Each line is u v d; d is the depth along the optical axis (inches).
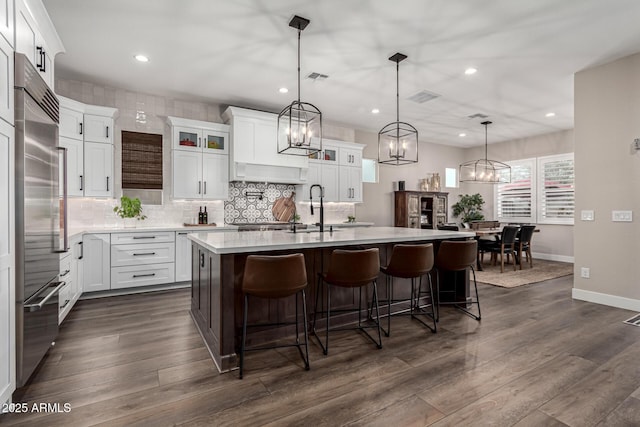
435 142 316.5
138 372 86.7
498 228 271.0
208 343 102.9
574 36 124.6
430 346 103.6
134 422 66.3
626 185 140.9
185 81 168.7
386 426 65.1
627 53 137.9
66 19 114.0
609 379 83.2
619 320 127.5
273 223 218.5
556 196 273.9
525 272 224.5
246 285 86.5
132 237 164.2
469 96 189.6
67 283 126.3
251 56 141.7
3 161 67.3
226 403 72.9
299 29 120.1
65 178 97.7
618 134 143.2
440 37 125.8
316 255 115.2
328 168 241.9
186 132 188.9
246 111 195.9
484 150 326.6
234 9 108.7
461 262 125.4
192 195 189.5
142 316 131.9
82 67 152.1
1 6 67.0
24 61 73.5
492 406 71.8
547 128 262.7
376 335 113.0
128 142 181.6
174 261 175.2
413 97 192.1
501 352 99.0
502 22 115.6
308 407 71.4
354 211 271.3
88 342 105.8
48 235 89.4
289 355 97.3
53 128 94.8
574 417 68.1
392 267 112.9
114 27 119.2
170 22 116.3
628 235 140.7
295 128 134.5
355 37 126.0
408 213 280.4
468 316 133.6
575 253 158.9
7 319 68.7
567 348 101.9
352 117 233.3
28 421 66.4
